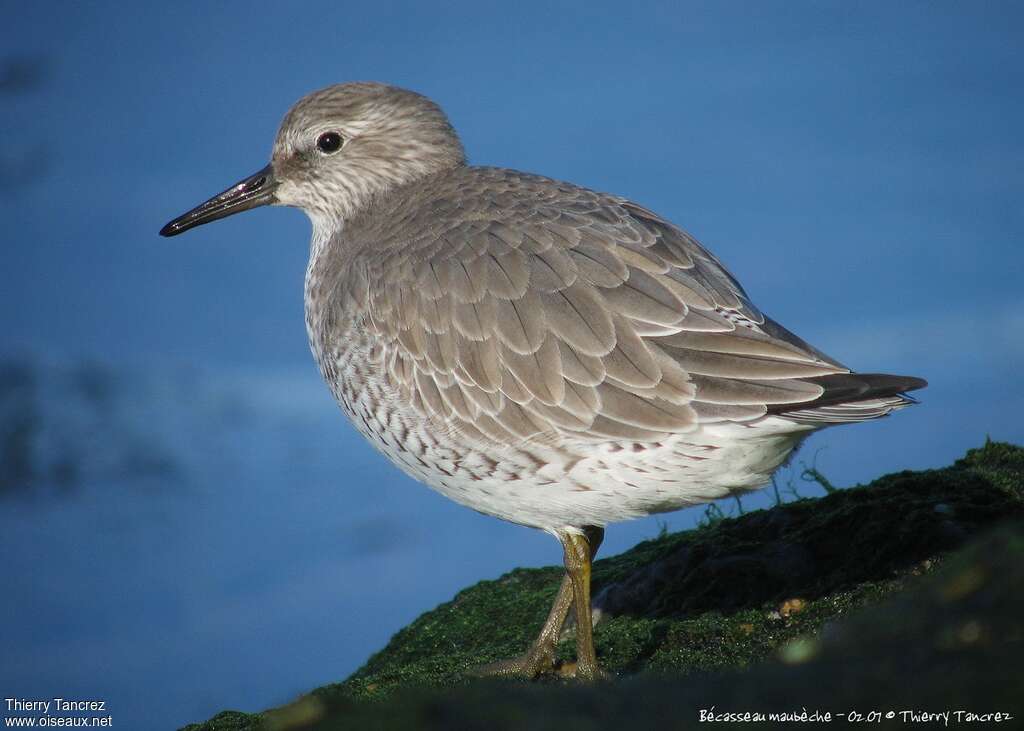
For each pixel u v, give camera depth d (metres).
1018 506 11.58
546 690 6.86
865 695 5.95
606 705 6.34
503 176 12.48
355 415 12.14
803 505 12.70
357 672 13.68
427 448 11.46
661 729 5.92
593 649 11.19
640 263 10.91
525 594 14.42
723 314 10.64
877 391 10.01
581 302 10.76
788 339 10.92
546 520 11.40
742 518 13.07
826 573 11.65
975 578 6.55
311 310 13.27
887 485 12.50
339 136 13.78
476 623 13.91
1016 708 5.55
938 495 11.97
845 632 6.80
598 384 10.57
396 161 13.74
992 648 6.02
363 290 11.79
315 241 14.00
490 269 11.09
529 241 11.16
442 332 11.15
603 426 10.55
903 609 6.69
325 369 12.50
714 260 11.57
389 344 11.48
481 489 11.38
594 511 11.11
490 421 10.96
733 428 10.30
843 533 11.94
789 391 10.11
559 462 10.80
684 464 10.53
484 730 6.07
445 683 11.21
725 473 10.62
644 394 10.44
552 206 11.61
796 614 11.12
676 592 12.48
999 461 13.07
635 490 10.81
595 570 14.14
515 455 10.96
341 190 13.84
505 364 10.85
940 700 5.73
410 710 6.43
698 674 7.22
